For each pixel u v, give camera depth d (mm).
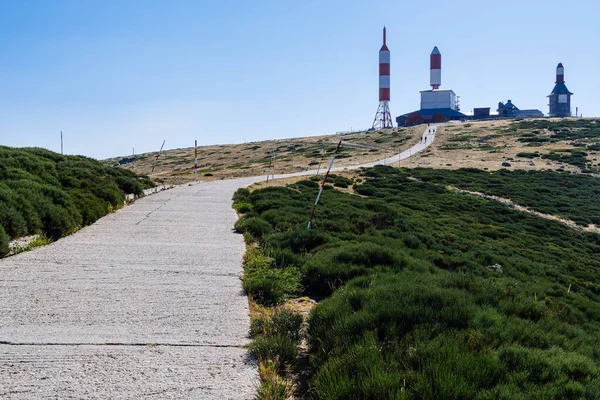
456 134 99438
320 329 5348
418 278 8172
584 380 4254
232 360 4848
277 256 9555
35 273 8141
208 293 7230
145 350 5039
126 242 11219
